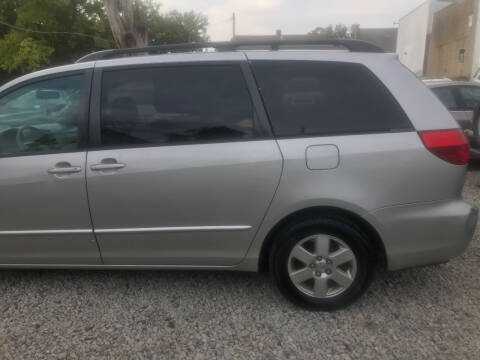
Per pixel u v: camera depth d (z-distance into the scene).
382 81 2.97
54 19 28.34
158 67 3.10
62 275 3.67
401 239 2.92
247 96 3.00
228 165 2.91
